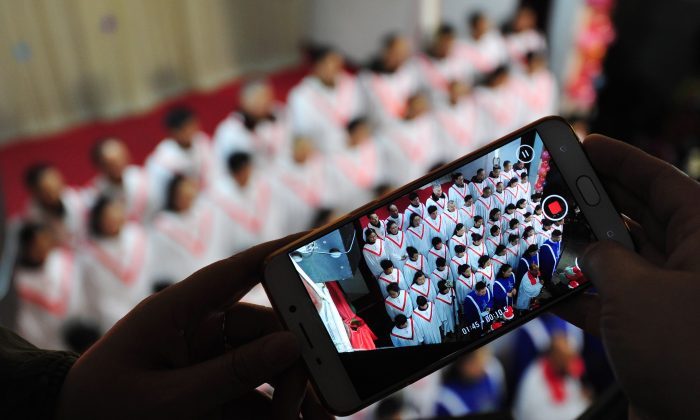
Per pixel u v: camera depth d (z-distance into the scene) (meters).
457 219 0.89
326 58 3.55
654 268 0.66
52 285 2.52
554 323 2.55
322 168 3.44
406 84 3.88
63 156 4.25
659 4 3.09
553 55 4.53
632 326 0.62
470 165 0.90
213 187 3.08
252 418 0.79
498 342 2.59
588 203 0.90
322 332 0.81
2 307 1.06
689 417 0.57
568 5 4.27
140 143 4.52
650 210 0.88
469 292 0.87
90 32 4.35
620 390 0.68
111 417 0.63
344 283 0.83
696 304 0.60
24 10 4.05
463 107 3.98
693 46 3.00
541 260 0.89
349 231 0.85
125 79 4.64
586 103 4.18
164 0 4.61
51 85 4.33
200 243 2.89
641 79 3.18
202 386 0.65
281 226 3.26
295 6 5.23
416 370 0.84
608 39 3.58
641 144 3.07
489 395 2.50
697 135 2.91
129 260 2.67
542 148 0.91
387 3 4.70
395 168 3.68
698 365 0.57
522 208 0.90
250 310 0.84
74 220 2.84
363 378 0.82
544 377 2.51
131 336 0.68
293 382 0.80
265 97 3.39
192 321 0.73
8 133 4.29
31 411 0.58
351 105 3.71
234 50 5.11
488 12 4.85
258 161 3.34
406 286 0.86
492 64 4.41
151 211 3.16
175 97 4.97
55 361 0.61
